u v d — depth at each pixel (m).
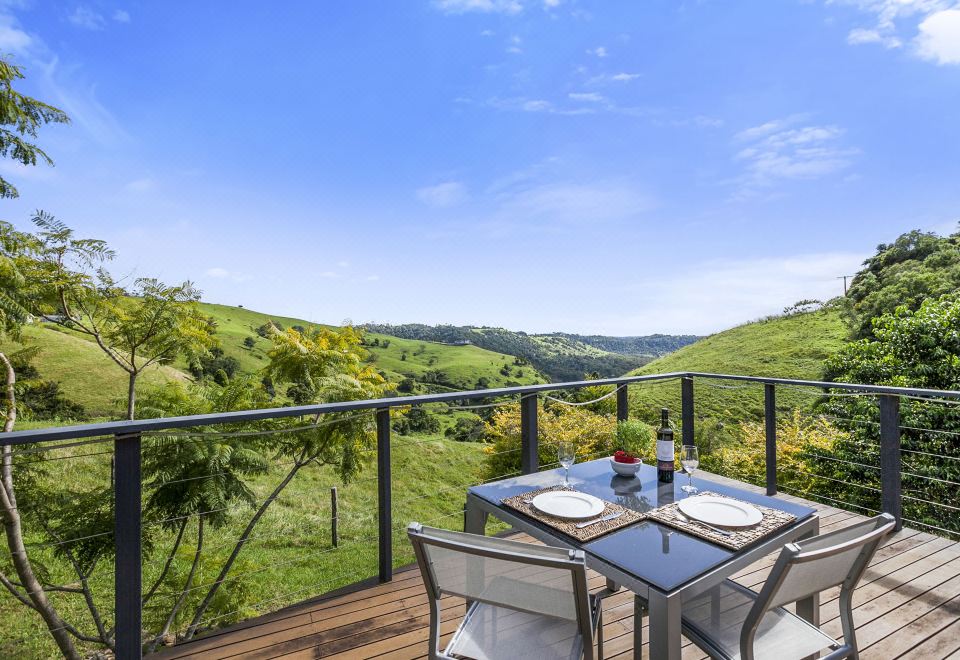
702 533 1.67
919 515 6.31
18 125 4.93
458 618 2.37
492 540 1.32
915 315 8.40
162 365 5.90
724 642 1.57
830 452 6.80
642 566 1.48
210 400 4.92
